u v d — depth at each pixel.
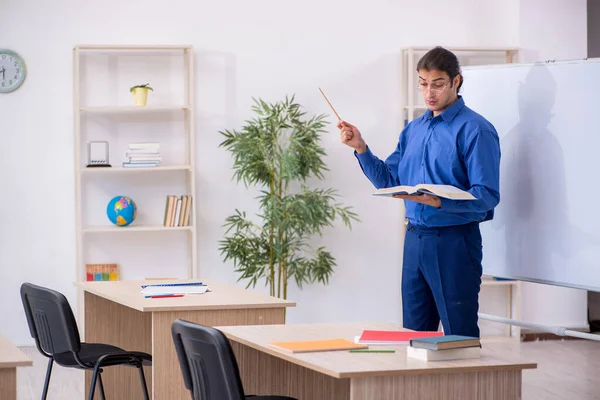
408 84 7.57
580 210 4.63
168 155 7.36
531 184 4.82
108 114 7.26
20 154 7.13
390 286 7.77
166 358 3.87
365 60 7.66
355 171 7.68
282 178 7.20
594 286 4.57
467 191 3.91
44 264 7.19
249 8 7.47
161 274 7.40
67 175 7.21
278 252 7.13
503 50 7.58
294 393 3.60
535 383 5.99
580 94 4.64
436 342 2.73
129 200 7.09
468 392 2.66
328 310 7.68
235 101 7.46
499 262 4.96
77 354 4.00
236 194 7.48
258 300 4.07
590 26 8.59
